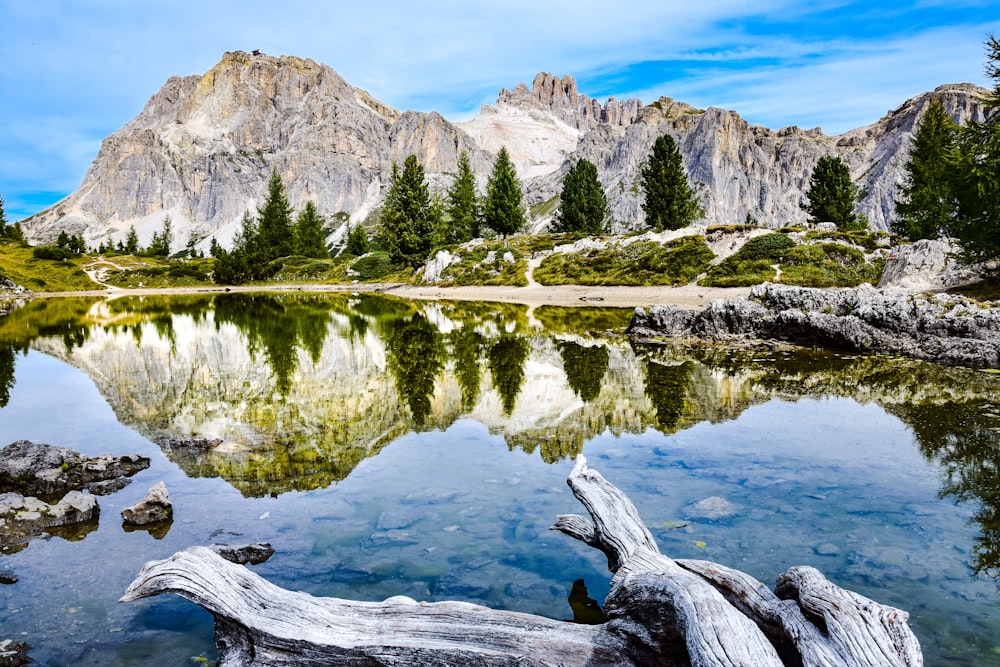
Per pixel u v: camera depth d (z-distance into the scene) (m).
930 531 5.68
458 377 14.04
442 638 3.86
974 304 17.12
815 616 3.53
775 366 15.29
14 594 5.02
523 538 5.77
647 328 22.50
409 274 77.38
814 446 8.42
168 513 6.56
